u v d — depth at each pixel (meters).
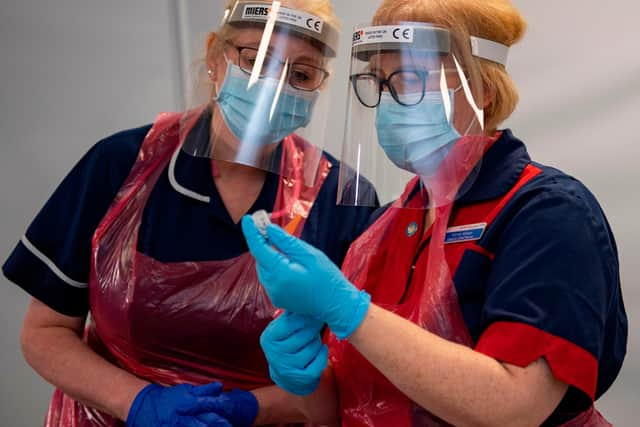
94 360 1.32
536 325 0.92
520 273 0.96
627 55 1.75
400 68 1.09
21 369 2.33
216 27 1.39
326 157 1.50
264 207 1.39
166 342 1.30
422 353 0.92
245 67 1.28
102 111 2.29
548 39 1.83
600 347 0.94
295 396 1.26
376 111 1.14
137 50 2.26
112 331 1.31
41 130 2.30
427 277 1.08
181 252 1.31
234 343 1.29
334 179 1.45
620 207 1.76
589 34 1.79
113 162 1.38
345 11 2.07
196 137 1.34
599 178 1.79
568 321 0.92
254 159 1.30
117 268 1.29
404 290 1.17
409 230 1.21
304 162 1.41
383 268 1.24
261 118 1.26
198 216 1.34
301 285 0.94
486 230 1.06
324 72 1.32
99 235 1.30
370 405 1.14
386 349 0.92
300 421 1.34
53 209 1.37
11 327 2.32
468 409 0.90
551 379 0.93
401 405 1.11
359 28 1.15
